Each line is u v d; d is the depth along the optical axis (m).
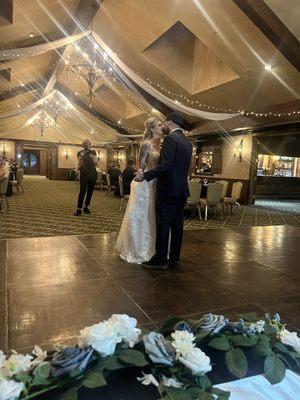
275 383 0.85
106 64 8.95
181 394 0.76
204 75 8.74
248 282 2.56
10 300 2.05
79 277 2.52
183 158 2.77
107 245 3.54
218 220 6.35
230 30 6.00
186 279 2.58
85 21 7.07
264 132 9.68
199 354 0.82
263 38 5.82
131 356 0.82
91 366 0.79
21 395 0.71
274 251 3.63
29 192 10.80
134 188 2.98
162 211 2.76
